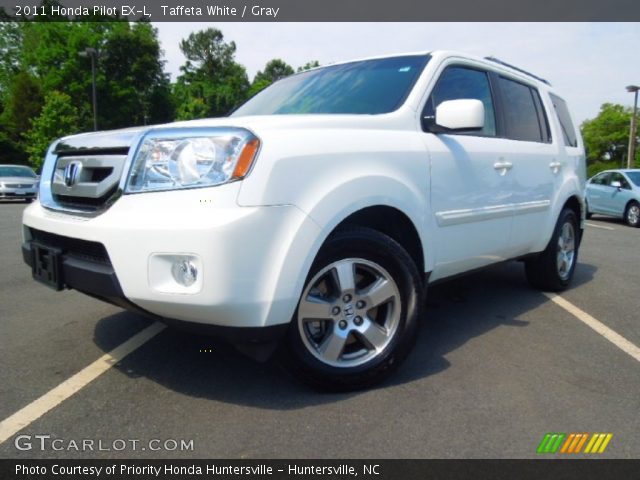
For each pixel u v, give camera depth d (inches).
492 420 91.4
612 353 125.4
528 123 165.9
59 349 123.9
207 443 83.2
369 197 98.0
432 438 85.4
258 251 83.3
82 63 1654.8
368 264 101.6
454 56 135.3
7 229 385.4
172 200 84.4
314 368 96.3
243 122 95.0
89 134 105.6
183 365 114.0
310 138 93.6
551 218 171.2
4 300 169.9
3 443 83.4
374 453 81.0
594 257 284.2
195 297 81.5
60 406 95.3
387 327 106.4
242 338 86.4
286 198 86.5
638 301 178.7
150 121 1953.7
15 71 2071.9
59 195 105.2
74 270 95.1
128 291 86.2
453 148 123.3
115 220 87.3
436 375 110.8
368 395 100.6
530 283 190.9
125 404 96.0
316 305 96.0
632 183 528.1
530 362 119.0
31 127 1795.0
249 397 99.0
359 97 125.5
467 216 126.5
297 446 82.5
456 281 205.2
